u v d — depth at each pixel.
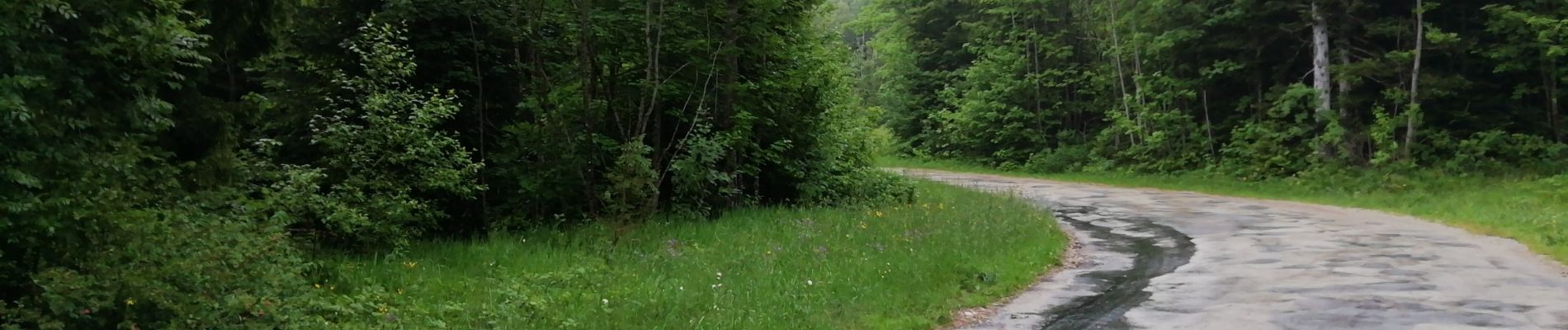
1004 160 45.06
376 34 11.61
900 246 12.80
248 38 10.30
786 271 10.42
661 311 8.07
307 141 12.15
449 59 13.38
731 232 13.61
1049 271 12.20
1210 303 9.44
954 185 28.98
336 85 12.30
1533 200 20.64
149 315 5.69
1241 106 33.84
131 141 6.85
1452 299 9.33
